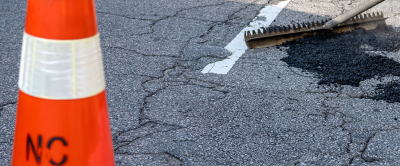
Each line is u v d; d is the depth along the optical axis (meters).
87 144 1.61
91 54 1.56
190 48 4.39
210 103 3.31
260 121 3.05
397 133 2.89
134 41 4.53
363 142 2.79
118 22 5.05
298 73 3.85
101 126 1.66
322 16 5.45
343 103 3.32
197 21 5.16
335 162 2.58
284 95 3.45
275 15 5.46
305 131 2.92
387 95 3.42
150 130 2.92
